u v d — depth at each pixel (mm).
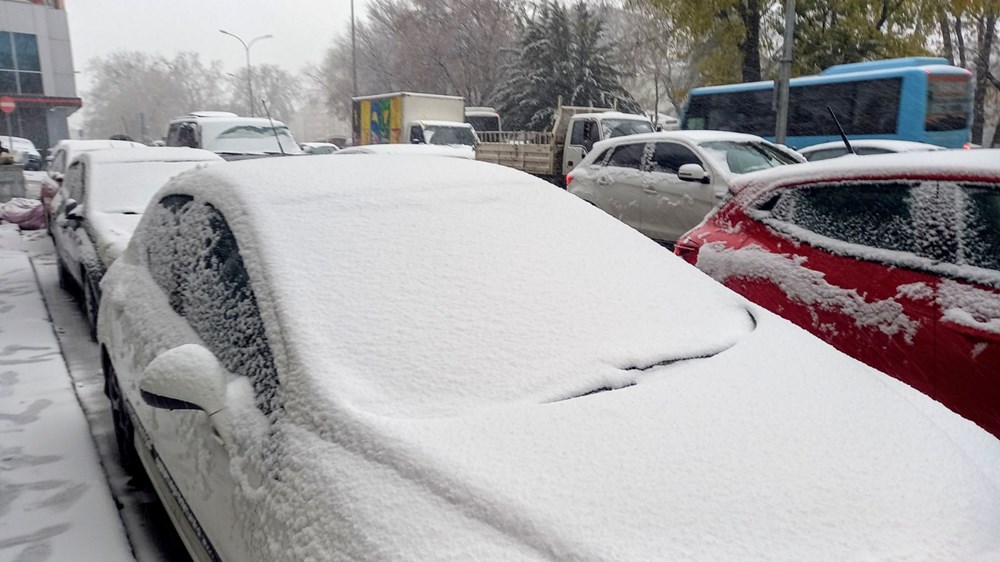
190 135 16031
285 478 1935
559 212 3168
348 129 85125
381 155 3473
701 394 2197
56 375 5262
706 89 21219
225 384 2254
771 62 26266
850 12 23594
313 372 2107
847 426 2121
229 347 2488
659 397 2158
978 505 1867
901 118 16203
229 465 2186
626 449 1901
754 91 19891
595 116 15883
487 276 2613
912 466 1972
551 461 1835
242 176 2990
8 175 15172
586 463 1836
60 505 3488
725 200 4805
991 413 3174
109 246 5625
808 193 4250
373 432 1908
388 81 53094
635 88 55750
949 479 1940
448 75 44594
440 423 1972
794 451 1966
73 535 3230
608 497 1726
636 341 2484
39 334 6250
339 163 3223
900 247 3715
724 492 1777
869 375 2502
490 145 18359
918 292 3512
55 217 8289
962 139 16234
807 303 3982
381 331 2287
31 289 8000
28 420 4480
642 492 1750
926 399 2471
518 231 2924
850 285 3805
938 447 2080
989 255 3365
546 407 2062
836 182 4105
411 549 1606
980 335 3209
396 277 2512
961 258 3455
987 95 36844
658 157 9016
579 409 2061
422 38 45594
